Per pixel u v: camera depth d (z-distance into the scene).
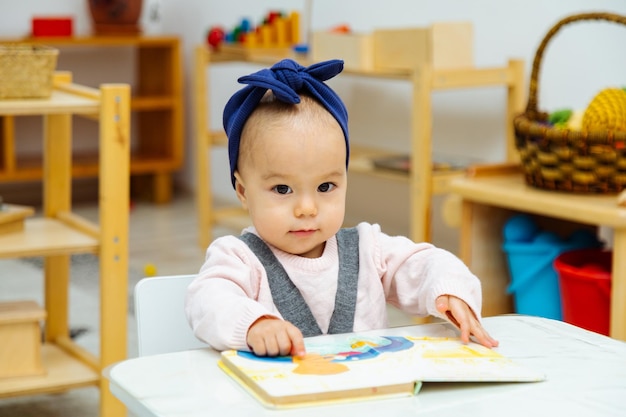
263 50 3.52
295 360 0.90
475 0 3.14
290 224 1.09
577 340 1.03
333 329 1.18
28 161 4.60
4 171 4.32
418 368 0.87
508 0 3.02
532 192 2.13
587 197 2.05
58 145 2.27
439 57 2.74
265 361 0.90
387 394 0.83
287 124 1.07
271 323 0.94
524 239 2.27
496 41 3.08
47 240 1.99
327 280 1.19
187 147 5.00
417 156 2.65
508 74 2.80
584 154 2.04
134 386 0.86
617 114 2.04
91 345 2.55
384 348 0.95
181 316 1.23
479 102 3.19
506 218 2.36
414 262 1.19
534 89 2.23
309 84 1.11
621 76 2.66
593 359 0.96
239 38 3.66
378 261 1.21
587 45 2.76
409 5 3.43
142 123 5.09
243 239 1.17
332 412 0.79
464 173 2.76
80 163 4.57
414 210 2.69
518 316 1.14
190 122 4.95
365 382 0.83
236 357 0.91
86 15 4.94
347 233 1.24
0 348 1.99
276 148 1.07
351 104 3.79
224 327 0.96
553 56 2.88
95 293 3.11
